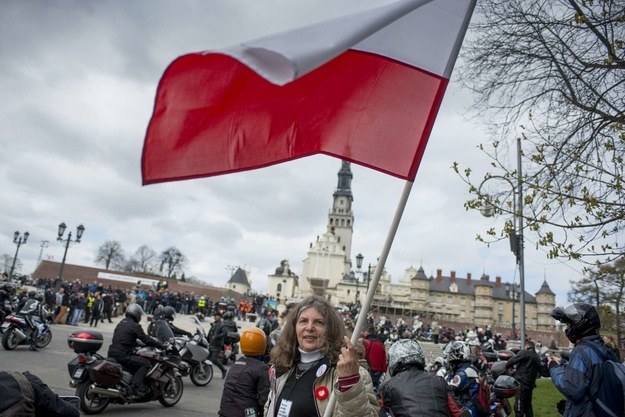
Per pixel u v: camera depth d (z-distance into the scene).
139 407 8.81
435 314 120.81
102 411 8.17
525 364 8.68
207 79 2.26
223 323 14.02
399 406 3.64
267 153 2.60
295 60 1.57
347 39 1.86
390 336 31.22
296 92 2.68
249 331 4.67
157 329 10.37
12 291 22.23
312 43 1.70
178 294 40.34
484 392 4.98
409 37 2.87
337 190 150.62
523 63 8.34
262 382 4.50
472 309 120.94
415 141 2.83
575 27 7.73
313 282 52.28
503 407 6.21
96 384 7.82
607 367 3.57
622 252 6.91
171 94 2.23
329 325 2.86
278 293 136.25
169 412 8.65
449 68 2.86
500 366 8.25
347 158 2.86
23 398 2.63
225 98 2.36
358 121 2.89
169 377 8.89
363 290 111.12
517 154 9.91
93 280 62.38
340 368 2.40
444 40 2.87
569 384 3.59
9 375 2.71
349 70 2.85
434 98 2.85
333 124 2.86
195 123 2.32
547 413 10.95
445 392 3.71
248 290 137.75
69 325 23.12
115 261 120.50
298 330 2.88
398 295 130.50
